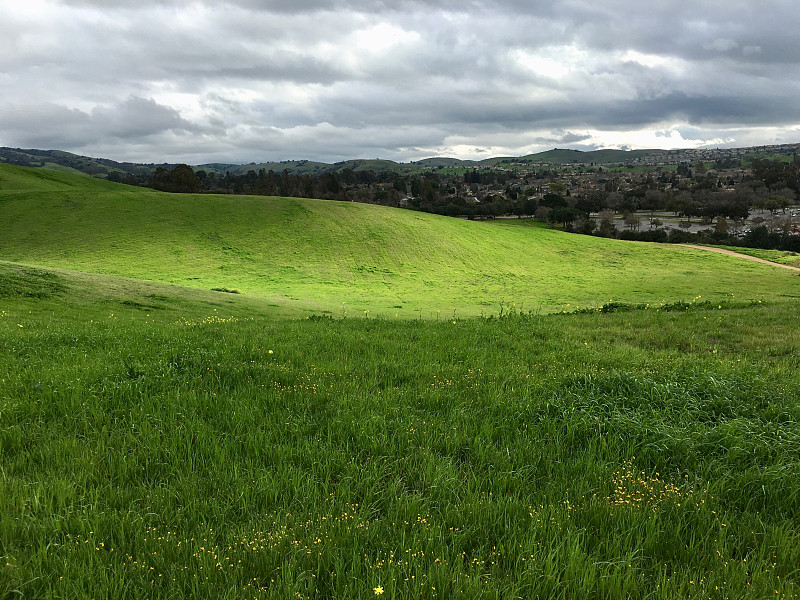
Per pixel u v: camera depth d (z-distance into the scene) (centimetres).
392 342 1234
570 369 930
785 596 327
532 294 5159
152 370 827
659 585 334
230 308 2655
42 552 356
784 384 777
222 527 408
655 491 470
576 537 379
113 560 359
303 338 1279
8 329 1320
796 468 491
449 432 611
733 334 1354
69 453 527
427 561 363
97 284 2575
